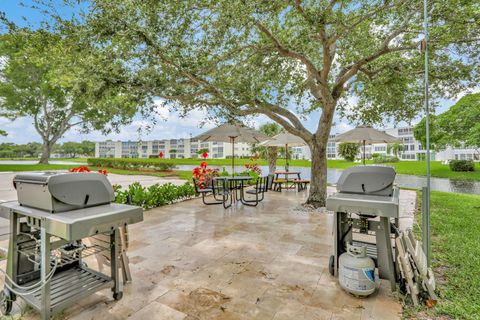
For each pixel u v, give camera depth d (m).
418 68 5.54
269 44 5.46
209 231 4.27
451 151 35.38
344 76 5.73
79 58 4.48
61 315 2.03
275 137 8.95
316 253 3.31
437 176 19.91
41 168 18.64
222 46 4.90
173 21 4.22
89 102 5.17
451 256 3.10
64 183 1.98
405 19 4.86
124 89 4.59
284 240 3.81
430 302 2.12
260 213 5.61
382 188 2.47
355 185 2.59
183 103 5.70
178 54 4.45
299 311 2.08
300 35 4.73
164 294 2.34
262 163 21.72
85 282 2.23
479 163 28.33
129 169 23.08
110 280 2.26
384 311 2.07
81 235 1.77
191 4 4.12
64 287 2.15
